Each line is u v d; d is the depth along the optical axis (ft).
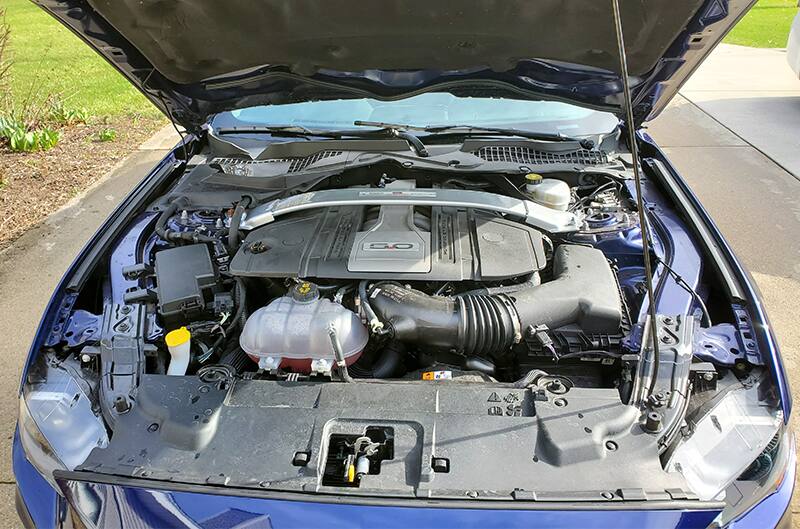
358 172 8.93
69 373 6.77
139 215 9.81
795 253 14.44
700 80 29.19
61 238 16.51
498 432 5.40
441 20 7.85
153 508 5.06
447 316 6.36
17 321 12.98
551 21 7.78
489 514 4.75
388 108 10.43
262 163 9.79
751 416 5.98
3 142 23.09
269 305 6.64
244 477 5.12
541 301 6.63
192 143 11.22
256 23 8.00
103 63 36.52
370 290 6.80
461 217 7.72
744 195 17.40
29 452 6.21
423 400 5.77
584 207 8.89
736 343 6.72
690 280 7.68
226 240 8.48
